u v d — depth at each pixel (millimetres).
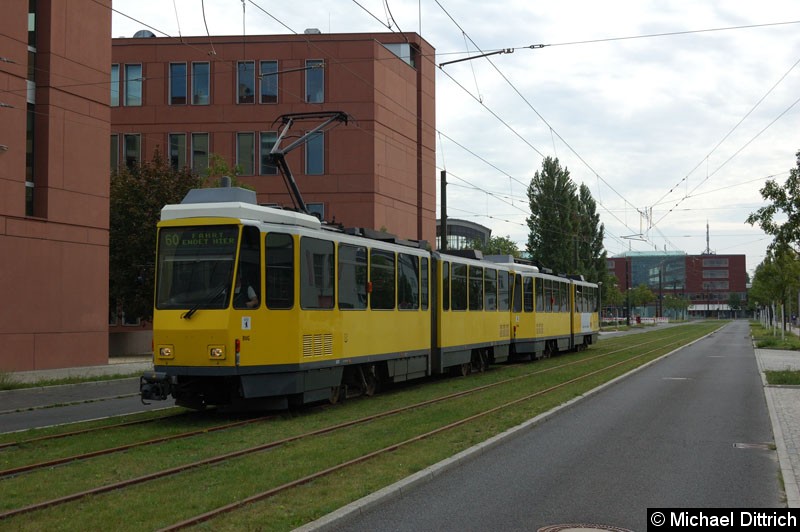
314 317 14773
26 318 24734
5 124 24172
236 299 13328
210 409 15484
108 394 19344
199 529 6559
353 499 7574
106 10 28234
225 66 44125
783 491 8406
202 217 13719
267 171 43812
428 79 49594
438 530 6789
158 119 44312
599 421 13766
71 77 26734
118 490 8125
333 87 43250
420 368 19688
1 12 24156
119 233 34594
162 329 13461
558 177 63938
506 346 26750
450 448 10523
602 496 8125
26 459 9828
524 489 8414
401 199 46031
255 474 8820
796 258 25109
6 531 6535
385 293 17797
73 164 26750
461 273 22500
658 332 72000
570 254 63625
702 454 10562
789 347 41031
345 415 14305
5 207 24094
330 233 15586
